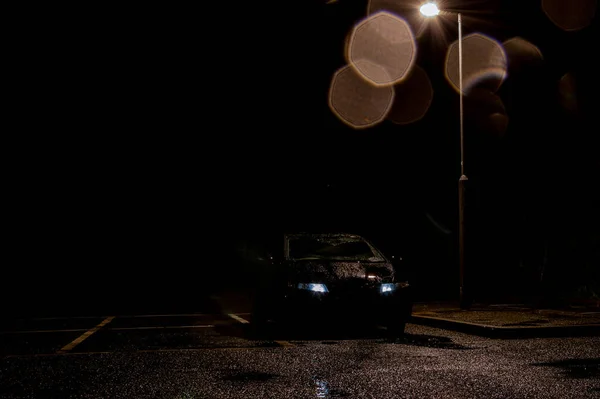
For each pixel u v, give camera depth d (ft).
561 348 27.76
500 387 19.54
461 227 46.11
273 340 31.50
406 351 27.17
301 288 32.07
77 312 52.19
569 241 63.36
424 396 18.42
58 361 25.14
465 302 45.16
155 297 73.00
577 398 18.06
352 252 37.68
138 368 23.34
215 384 20.30
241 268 110.52
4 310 55.06
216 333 34.83
